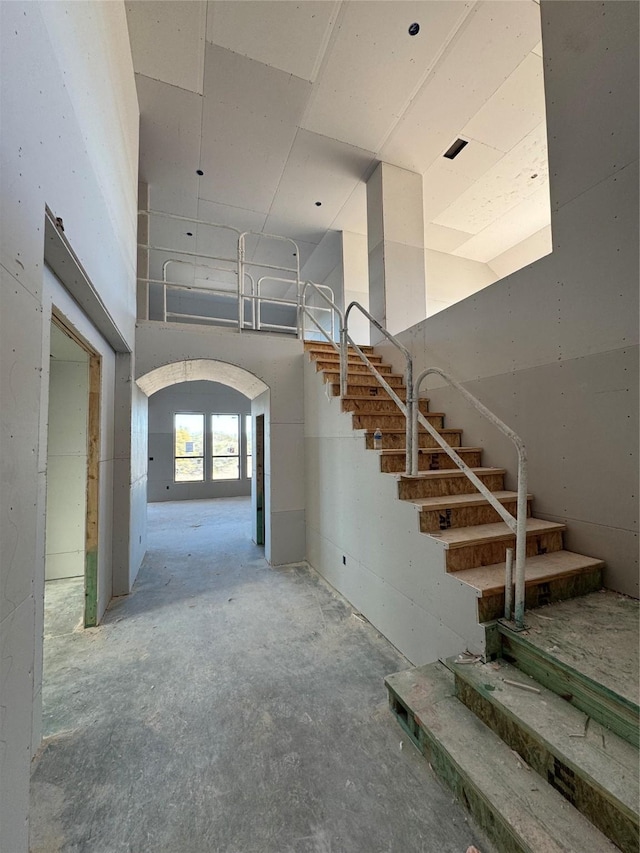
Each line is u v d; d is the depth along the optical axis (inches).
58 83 47.8
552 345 87.7
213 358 135.9
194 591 116.7
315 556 136.0
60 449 131.1
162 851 42.1
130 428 115.6
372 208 167.3
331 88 125.8
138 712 63.9
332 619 98.0
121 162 96.3
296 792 49.1
